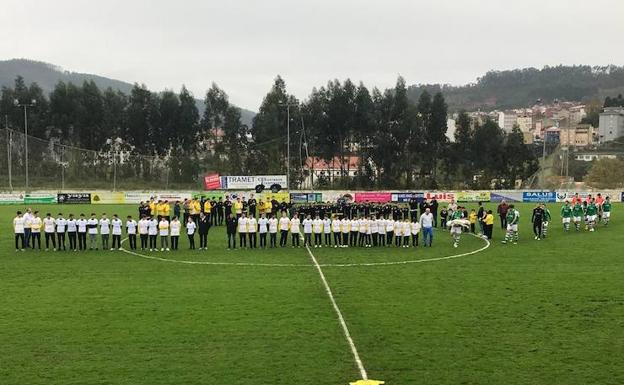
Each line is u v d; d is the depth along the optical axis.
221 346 17.20
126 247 37.16
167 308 21.38
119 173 100.12
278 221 41.31
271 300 22.53
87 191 83.19
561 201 79.06
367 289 24.48
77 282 26.11
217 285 25.36
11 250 35.81
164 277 27.23
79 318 20.09
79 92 111.06
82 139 111.50
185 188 94.25
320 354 16.55
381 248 36.56
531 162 108.50
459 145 108.38
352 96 104.69
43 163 97.00
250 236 36.97
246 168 104.19
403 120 103.81
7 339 17.86
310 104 105.94
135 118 110.50
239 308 21.33
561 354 16.56
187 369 15.47
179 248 36.62
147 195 74.75
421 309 21.19
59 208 65.94
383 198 76.62
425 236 37.62
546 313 20.69
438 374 15.16
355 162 113.25
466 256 33.34
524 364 15.83
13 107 108.44
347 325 19.17
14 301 22.52
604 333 18.42
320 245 37.66
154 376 15.02
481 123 119.25
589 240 39.75
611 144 134.75
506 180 106.38
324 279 26.61
